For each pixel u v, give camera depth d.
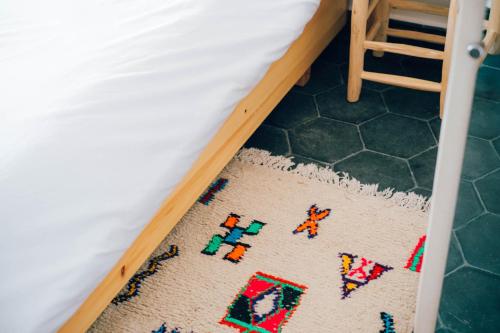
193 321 1.57
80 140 1.26
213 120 1.54
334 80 2.53
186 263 1.74
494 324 1.51
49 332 1.16
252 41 1.70
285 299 1.61
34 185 1.17
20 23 1.62
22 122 1.24
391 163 2.06
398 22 2.84
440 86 2.16
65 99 1.30
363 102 2.38
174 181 1.43
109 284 1.39
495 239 1.75
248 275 1.69
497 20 2.10
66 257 1.18
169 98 1.46
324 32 2.46
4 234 1.12
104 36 1.53
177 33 1.54
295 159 2.11
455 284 1.62
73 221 1.20
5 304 1.10
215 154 1.75
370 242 1.75
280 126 2.28
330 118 2.30
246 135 1.94
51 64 1.42
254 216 1.87
